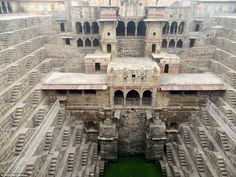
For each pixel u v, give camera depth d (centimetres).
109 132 3269
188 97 3522
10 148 2245
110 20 4238
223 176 2417
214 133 2897
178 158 3128
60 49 4481
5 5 6078
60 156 2612
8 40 3344
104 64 4012
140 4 4947
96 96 3509
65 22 5038
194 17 5259
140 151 3791
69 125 3306
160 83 3481
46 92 3453
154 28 4384
